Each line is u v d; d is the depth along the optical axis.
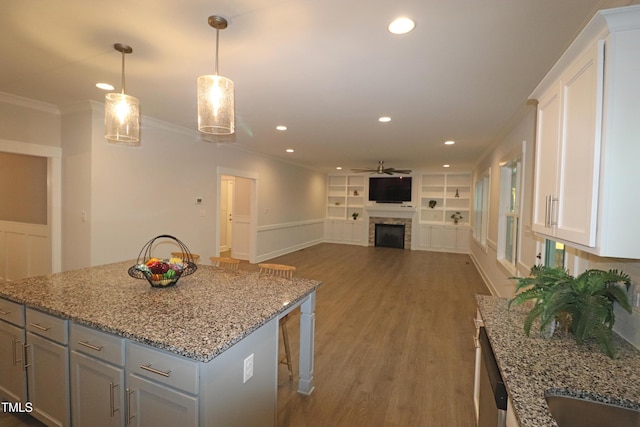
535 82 2.63
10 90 3.13
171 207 4.70
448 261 7.71
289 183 8.29
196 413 1.29
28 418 2.01
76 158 3.74
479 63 2.31
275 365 1.82
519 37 1.94
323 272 6.36
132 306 1.74
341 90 2.91
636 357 1.33
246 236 7.30
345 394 2.36
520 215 3.57
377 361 2.85
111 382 1.51
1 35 2.03
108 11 1.75
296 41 2.05
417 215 9.48
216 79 1.78
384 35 1.95
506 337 1.53
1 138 3.32
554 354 1.36
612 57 1.07
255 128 4.48
